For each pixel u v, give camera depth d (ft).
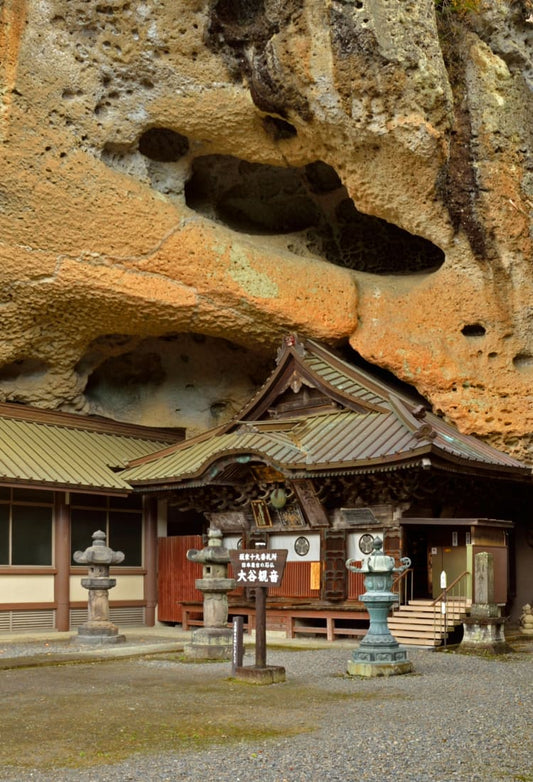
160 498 68.44
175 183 65.31
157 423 74.79
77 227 58.85
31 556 62.54
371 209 61.41
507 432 60.75
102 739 26.50
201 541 65.72
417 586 59.11
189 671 41.42
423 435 51.70
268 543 62.13
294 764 23.36
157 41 58.65
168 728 28.02
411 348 62.28
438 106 56.13
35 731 27.71
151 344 72.54
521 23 61.11
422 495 54.80
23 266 58.44
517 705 31.83
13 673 41.22
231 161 68.54
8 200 57.41
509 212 59.36
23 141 57.11
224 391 75.92
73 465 63.72
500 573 54.65
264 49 56.75
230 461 58.90
